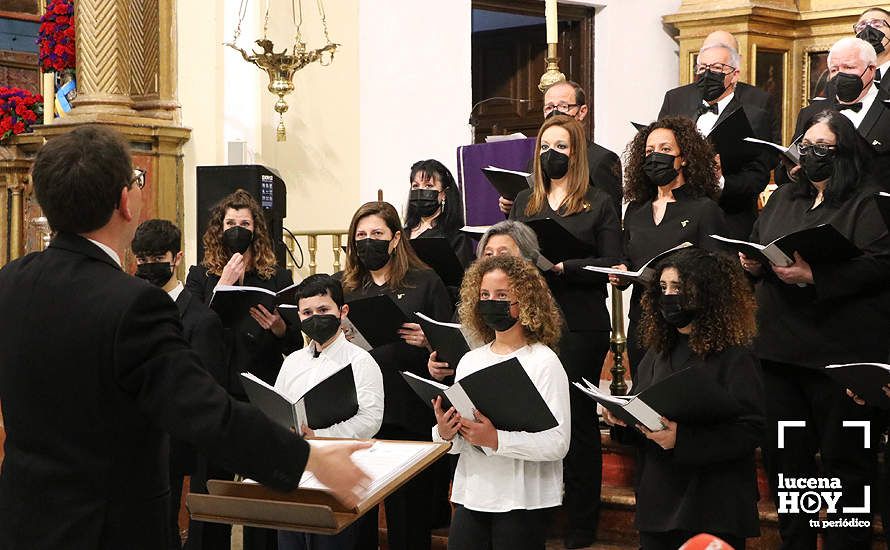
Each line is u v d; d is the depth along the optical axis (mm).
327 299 4336
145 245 4578
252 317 4816
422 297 4762
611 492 5125
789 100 9492
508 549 3756
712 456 3422
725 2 9273
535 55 10156
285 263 6641
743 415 3482
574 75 10039
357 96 8570
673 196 4660
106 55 7262
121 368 2305
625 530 5016
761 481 4965
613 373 5551
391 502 4574
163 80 7379
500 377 3395
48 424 2357
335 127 8438
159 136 7223
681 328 3674
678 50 10039
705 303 3578
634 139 4812
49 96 7754
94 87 7262
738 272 3664
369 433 4219
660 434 3449
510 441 3604
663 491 3596
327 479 2381
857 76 4906
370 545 4516
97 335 2311
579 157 4848
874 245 4078
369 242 4738
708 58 5688
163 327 2340
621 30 10031
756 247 4004
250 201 5160
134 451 2385
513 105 10297
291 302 4785
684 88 6078
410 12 8852
